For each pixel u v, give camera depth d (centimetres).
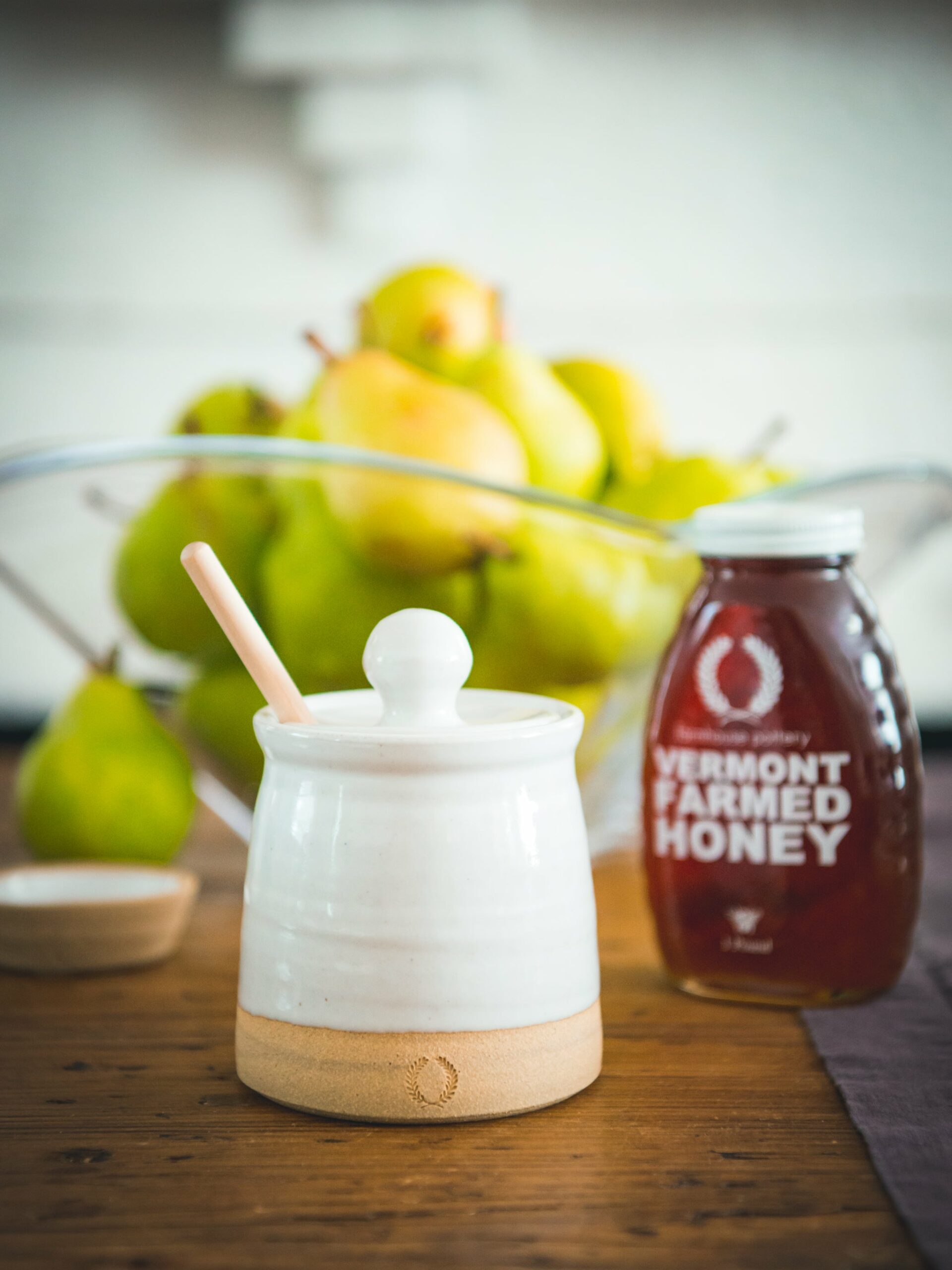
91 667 82
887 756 62
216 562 55
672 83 218
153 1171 51
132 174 223
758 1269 45
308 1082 53
